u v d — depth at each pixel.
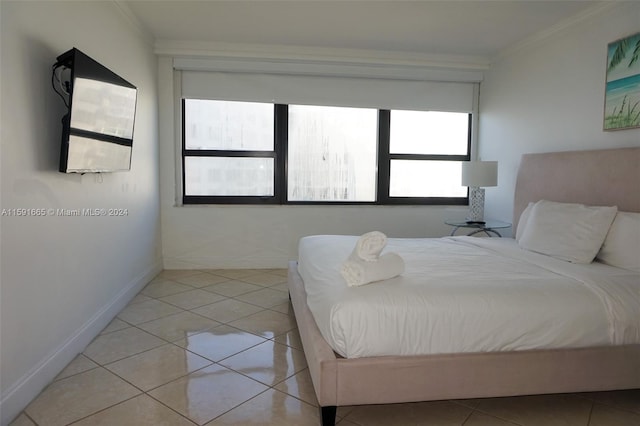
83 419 1.84
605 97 3.07
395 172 4.93
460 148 5.02
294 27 3.77
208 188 4.65
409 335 1.81
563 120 3.53
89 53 2.69
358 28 3.78
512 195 4.24
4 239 1.79
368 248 2.07
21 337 1.91
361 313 1.78
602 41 3.12
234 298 3.61
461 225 4.08
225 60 4.36
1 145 1.78
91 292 2.69
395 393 1.80
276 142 4.69
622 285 2.08
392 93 4.73
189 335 2.79
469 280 2.08
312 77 4.59
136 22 3.56
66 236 2.35
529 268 2.39
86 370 2.29
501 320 1.87
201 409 1.94
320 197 4.84
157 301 3.49
